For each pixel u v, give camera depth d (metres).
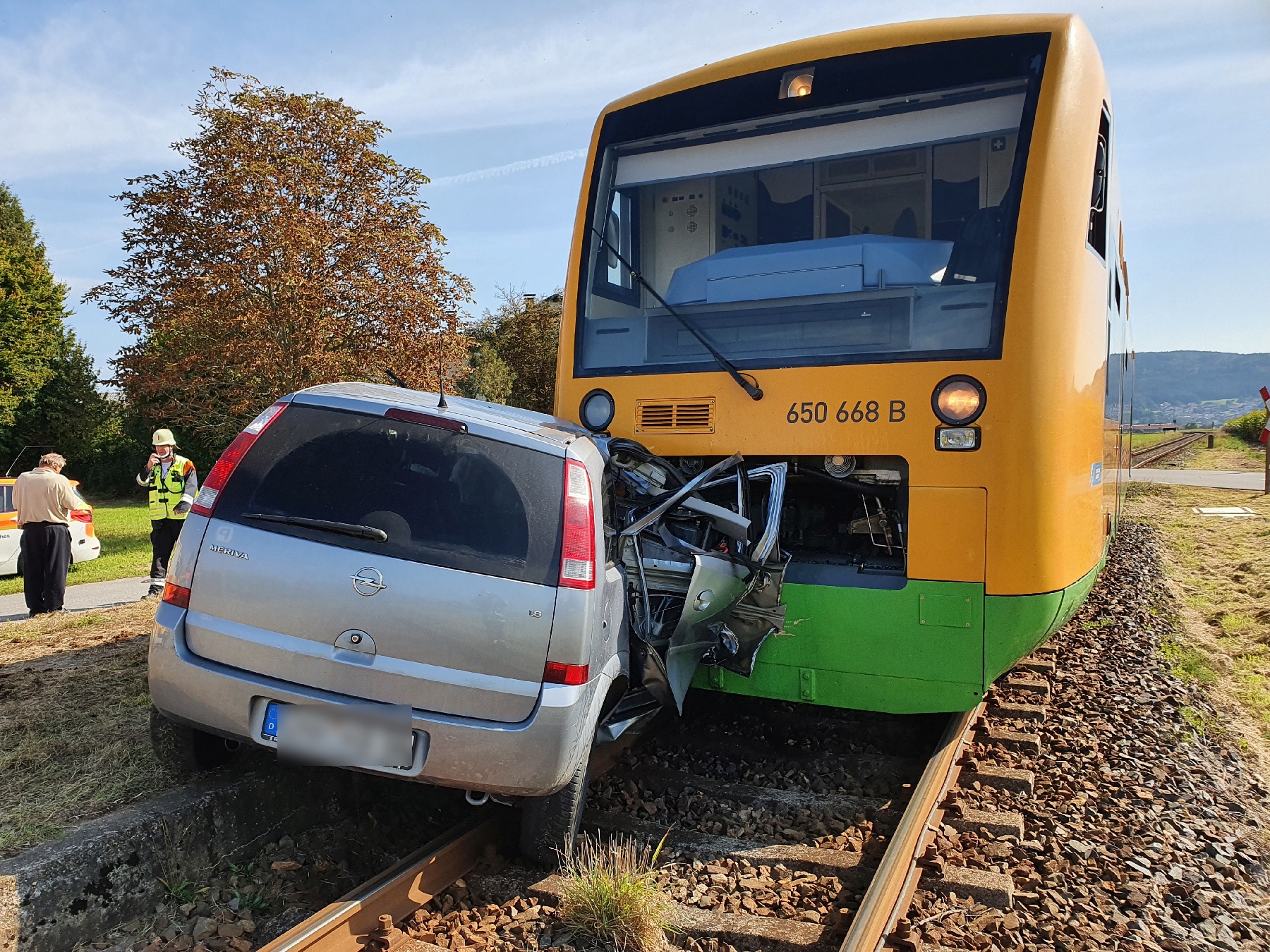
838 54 4.98
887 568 4.71
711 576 4.46
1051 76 4.56
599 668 3.78
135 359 18.72
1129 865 4.07
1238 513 20.06
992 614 4.36
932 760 4.76
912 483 4.51
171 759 4.03
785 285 4.95
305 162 17.48
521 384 33.72
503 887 3.66
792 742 5.54
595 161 5.62
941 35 4.79
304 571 3.48
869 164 4.93
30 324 40.22
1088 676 7.15
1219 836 4.51
